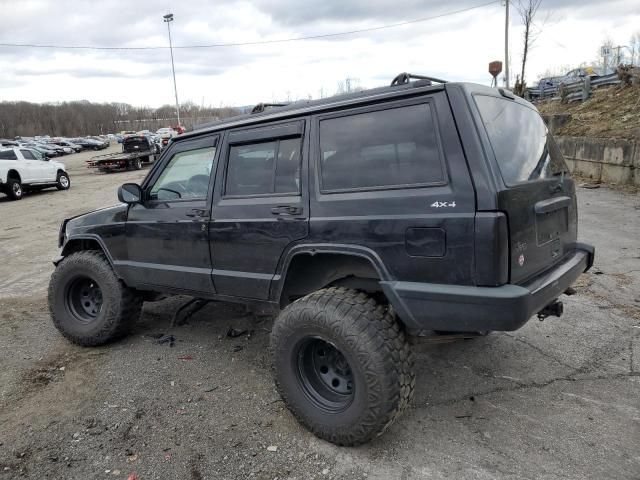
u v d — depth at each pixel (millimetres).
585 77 18016
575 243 3381
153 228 3830
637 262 5789
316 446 2787
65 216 12812
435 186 2459
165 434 2973
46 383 3699
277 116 3146
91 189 19203
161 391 3484
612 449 2625
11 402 3441
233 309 5051
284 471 2596
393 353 2533
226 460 2707
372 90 2822
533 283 2555
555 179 3018
